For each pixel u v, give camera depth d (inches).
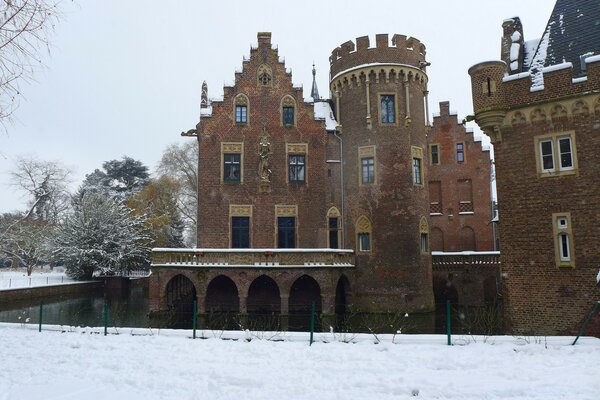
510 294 759.1
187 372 481.1
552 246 730.2
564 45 820.0
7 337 682.2
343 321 1149.1
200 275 1218.0
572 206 717.3
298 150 1398.9
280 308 1296.8
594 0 812.0
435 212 1787.6
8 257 2640.3
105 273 1946.4
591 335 682.2
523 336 635.5
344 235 1355.8
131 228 2059.5
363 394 406.9
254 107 1408.7
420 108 1382.9
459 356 530.9
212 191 1370.6
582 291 698.8
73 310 1342.3
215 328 1044.5
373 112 1339.8
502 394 402.6
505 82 785.6
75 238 1952.5
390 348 577.9
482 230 1718.8
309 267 1216.2
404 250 1279.5
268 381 445.7
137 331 720.3
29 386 433.4
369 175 1330.0
